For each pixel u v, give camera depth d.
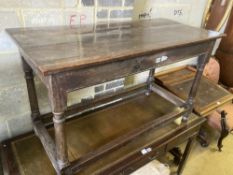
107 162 0.96
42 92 1.15
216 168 1.68
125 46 0.78
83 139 1.06
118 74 0.74
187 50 0.96
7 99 1.06
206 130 2.11
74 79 0.63
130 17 1.27
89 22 1.13
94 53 0.68
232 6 1.98
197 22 1.98
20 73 1.04
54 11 1.00
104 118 1.23
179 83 1.72
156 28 1.11
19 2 0.90
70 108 1.12
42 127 1.00
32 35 0.84
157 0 1.50
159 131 1.19
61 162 0.78
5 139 1.11
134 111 1.31
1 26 0.91
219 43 2.23
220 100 1.63
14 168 0.92
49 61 0.59
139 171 1.22
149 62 0.83
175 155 1.65
